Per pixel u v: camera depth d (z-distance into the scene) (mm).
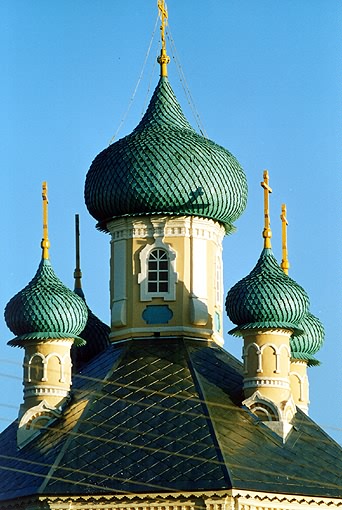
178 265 101812
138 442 93875
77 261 108125
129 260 102188
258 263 99688
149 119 103812
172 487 91688
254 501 92188
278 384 97562
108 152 102938
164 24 105000
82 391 98438
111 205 102438
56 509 92500
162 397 96250
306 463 95188
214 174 102062
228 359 100812
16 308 98938
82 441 94438
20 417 97938
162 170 101562
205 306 101688
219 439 93938
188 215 102062
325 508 94000
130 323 101438
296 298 98250
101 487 92250
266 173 100625
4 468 96000
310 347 106875
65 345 98938
